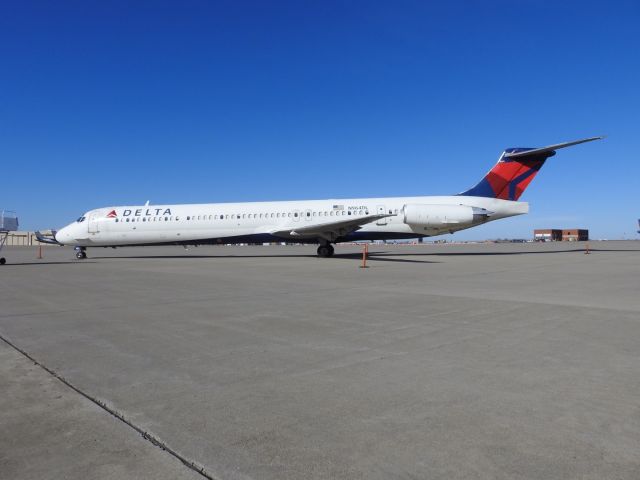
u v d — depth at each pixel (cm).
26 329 678
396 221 2736
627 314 766
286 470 276
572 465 278
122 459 290
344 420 346
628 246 5081
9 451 301
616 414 351
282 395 400
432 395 396
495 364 484
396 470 275
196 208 2803
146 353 542
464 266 1925
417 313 791
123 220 2773
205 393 407
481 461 283
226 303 918
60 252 4228
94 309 852
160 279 1412
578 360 496
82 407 375
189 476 270
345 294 1042
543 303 891
